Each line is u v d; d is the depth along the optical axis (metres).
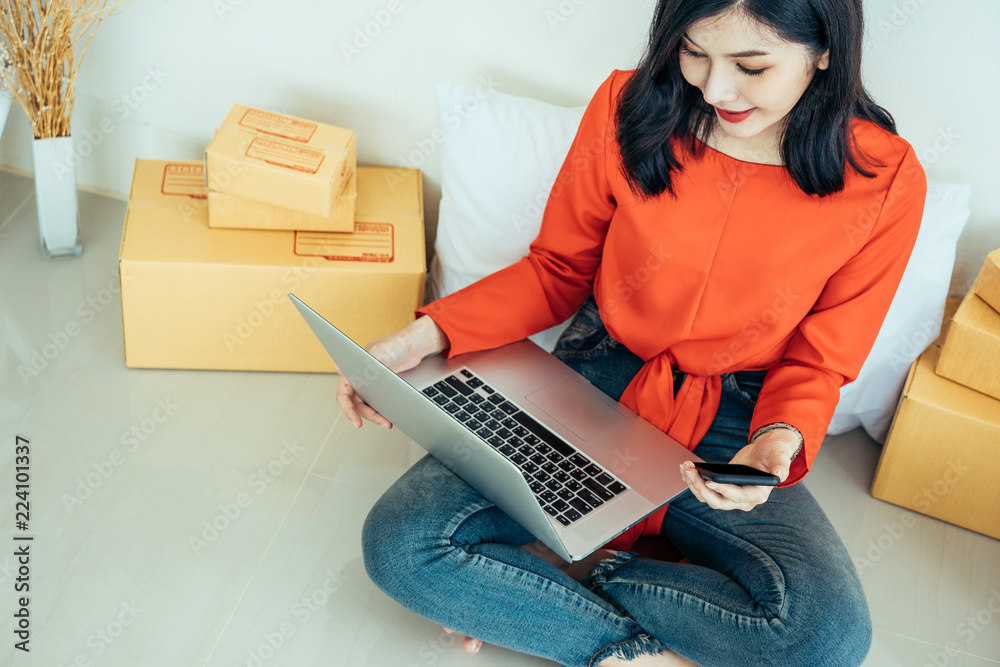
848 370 1.54
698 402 1.59
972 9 1.68
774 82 1.28
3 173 2.43
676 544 1.61
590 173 1.59
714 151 1.48
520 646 1.53
